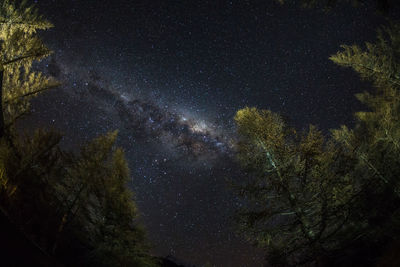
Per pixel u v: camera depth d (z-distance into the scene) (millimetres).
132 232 11250
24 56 10359
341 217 9281
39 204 8398
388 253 5375
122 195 11586
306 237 9633
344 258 8508
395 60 9406
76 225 10359
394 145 9484
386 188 8883
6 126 9305
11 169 8055
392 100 10133
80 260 9102
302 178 10352
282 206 10320
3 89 10102
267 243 9898
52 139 9961
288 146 10766
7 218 3943
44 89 11141
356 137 10672
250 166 11133
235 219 10273
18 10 9789
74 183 10773
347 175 9883
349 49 10031
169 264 14648
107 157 11867
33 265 3637
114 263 10172
